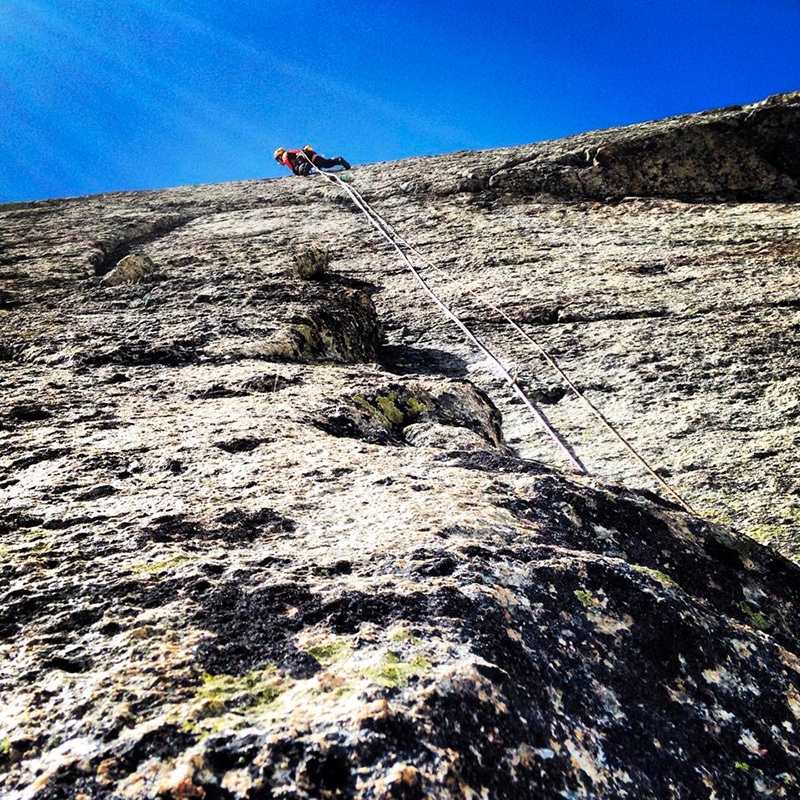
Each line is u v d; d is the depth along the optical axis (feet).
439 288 28.37
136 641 5.72
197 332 17.65
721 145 40.09
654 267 28.37
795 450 15.24
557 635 6.43
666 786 5.37
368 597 6.32
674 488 14.49
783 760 5.98
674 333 22.02
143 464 9.64
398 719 4.84
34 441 10.50
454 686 5.26
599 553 8.30
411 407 14.17
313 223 39.88
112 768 4.49
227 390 13.76
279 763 4.51
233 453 10.25
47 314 19.74
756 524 13.06
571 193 41.45
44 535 7.55
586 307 24.66
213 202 46.98
